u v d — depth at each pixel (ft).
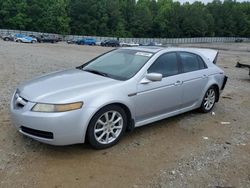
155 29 332.39
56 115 12.60
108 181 11.71
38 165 12.56
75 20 283.38
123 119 14.89
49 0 265.34
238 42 362.33
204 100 20.61
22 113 13.14
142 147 14.82
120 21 303.68
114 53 18.58
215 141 16.11
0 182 11.25
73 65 46.21
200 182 11.97
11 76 31.19
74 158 13.32
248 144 15.96
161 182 11.82
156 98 16.31
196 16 350.84
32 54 64.69
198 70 19.71
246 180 12.30
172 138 16.16
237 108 23.11
